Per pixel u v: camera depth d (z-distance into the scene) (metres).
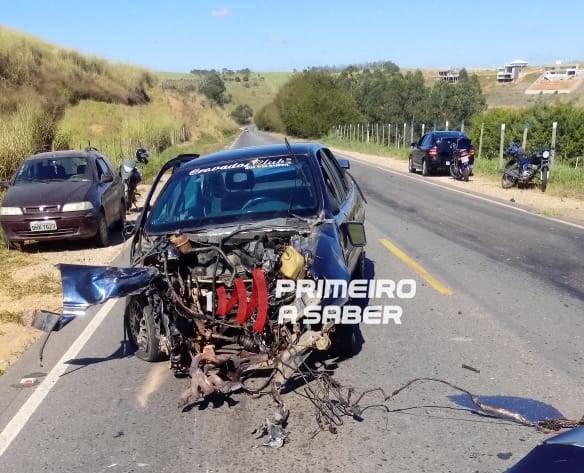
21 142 18.45
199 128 70.88
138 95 64.44
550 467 2.44
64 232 11.30
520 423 4.39
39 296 8.54
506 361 5.52
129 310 6.03
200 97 93.62
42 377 5.69
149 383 5.40
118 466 4.10
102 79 58.25
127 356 6.09
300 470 3.94
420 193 18.62
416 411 4.67
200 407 4.89
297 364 4.69
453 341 6.08
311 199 5.89
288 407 4.81
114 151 26.31
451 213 14.33
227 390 4.66
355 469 3.92
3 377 5.74
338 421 4.55
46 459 4.25
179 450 4.26
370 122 70.06
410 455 4.05
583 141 25.53
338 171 7.62
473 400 4.61
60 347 6.48
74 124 40.44
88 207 11.42
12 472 4.11
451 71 142.50
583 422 4.05
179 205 6.07
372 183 22.00
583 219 13.04
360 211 7.56
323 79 77.06
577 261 9.11
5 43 47.00
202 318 4.83
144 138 35.25
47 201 11.30
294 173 6.22
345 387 5.15
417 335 6.29
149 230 5.90
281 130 91.69
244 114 156.62
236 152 6.90
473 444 4.15
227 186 6.16
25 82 45.78
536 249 10.03
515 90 108.25
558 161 24.27
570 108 26.97
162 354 5.76
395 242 11.03
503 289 7.79
